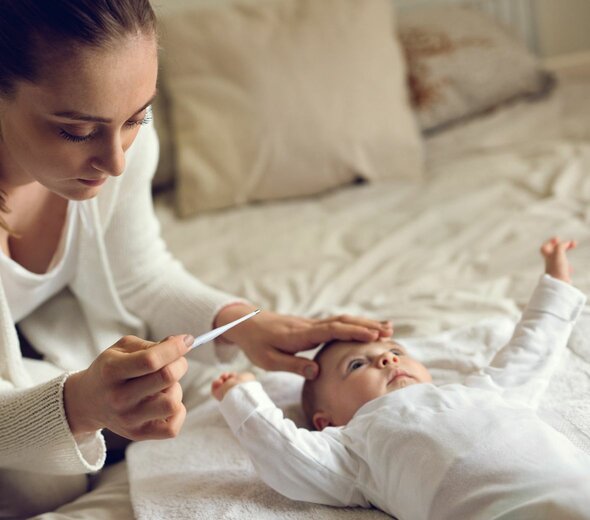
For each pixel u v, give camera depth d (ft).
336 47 8.05
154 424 3.06
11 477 3.84
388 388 3.95
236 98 7.83
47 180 3.15
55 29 2.77
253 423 3.59
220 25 8.00
